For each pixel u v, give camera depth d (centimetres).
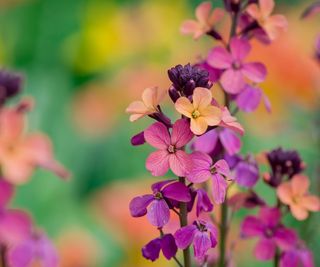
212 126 55
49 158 55
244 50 61
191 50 103
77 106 102
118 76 106
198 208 55
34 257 57
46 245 57
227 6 62
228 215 64
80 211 90
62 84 106
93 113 101
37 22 116
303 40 100
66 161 97
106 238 87
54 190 90
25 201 88
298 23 104
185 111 54
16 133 54
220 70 61
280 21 62
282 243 61
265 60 91
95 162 100
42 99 101
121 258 84
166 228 60
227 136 60
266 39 63
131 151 100
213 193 54
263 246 61
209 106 54
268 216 61
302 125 85
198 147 60
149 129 54
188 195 54
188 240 54
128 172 99
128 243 81
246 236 61
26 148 55
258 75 60
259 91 61
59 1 117
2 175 55
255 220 61
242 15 63
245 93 61
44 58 114
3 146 54
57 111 102
